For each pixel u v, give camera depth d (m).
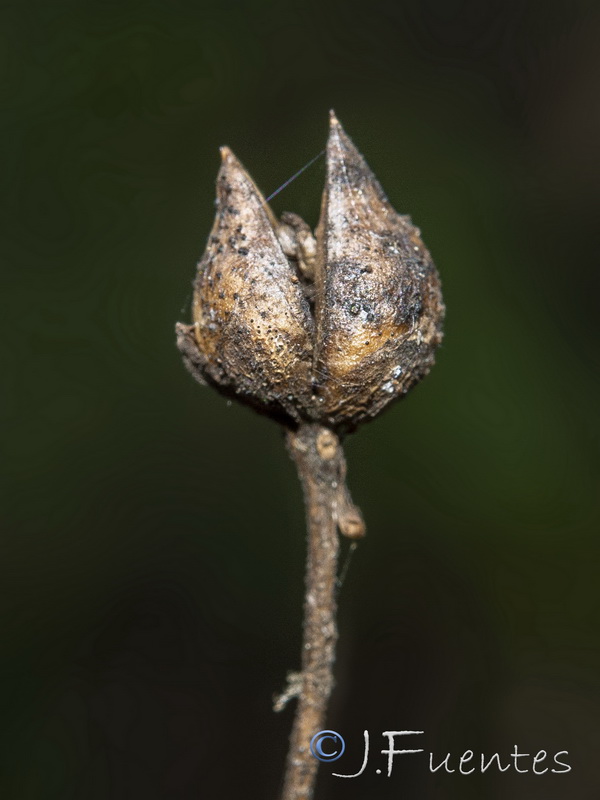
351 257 0.05
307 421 0.05
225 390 0.05
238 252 0.05
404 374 0.05
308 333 0.05
